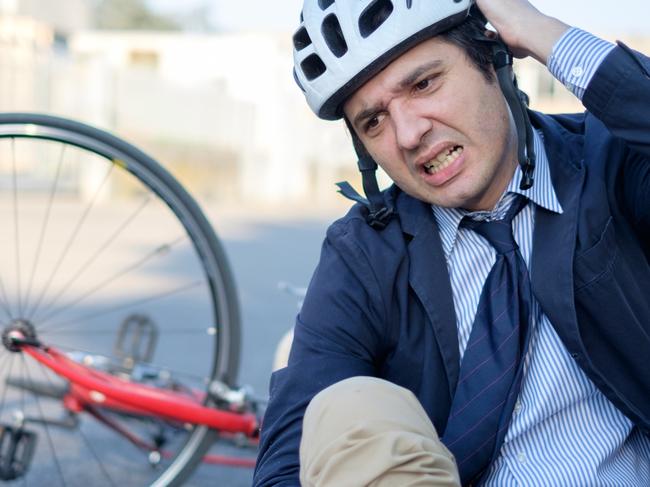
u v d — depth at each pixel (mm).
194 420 2348
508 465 1339
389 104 1315
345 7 1309
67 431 3000
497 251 1373
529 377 1347
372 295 1353
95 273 6141
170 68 15062
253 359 4090
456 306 1372
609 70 1304
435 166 1339
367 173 1408
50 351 2355
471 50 1325
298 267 6797
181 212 2391
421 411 1115
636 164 1366
